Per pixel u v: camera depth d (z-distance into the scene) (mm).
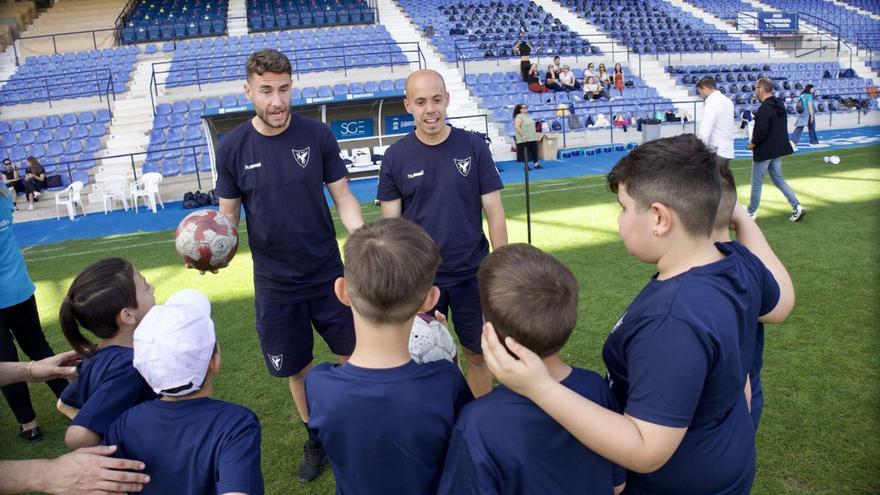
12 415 3609
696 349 1270
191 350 1559
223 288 5754
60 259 7691
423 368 1547
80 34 22109
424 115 2730
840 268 5039
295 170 2664
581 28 23000
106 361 1911
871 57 23297
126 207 11578
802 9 27469
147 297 2027
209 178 13008
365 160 12508
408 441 1477
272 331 2859
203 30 21688
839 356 3512
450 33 21000
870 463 2562
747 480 1504
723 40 22875
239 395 3586
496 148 14391
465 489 1373
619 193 1473
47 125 15508
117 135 14898
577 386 1398
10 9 23391
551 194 9305
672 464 1453
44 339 3309
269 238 2719
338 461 1543
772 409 3010
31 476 1537
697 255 1397
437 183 2844
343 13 22656
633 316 1401
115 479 1549
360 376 1496
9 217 3123
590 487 1374
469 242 2914
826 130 17438
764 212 7176
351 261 1492
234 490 1471
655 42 21938
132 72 18125
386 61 19062
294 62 17625
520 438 1340
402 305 1467
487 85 17781
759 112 6434
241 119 12469
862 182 8672
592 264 5625
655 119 14922
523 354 1287
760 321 1679
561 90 17703
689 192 1334
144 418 1617
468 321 2992
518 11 23203
